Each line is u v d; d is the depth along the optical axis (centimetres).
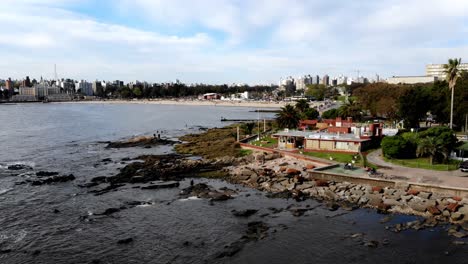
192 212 6369
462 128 12388
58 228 5784
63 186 7988
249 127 15388
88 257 4878
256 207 6538
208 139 14850
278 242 5197
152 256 4875
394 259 4644
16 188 7844
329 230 5525
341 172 7694
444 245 4912
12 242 5309
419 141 8425
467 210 5706
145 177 8538
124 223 5944
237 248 5038
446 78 10719
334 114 17075
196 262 4700
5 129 18925
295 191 7119
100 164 10275
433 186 6388
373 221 5753
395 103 15450
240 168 9044
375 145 10681
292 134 10956
